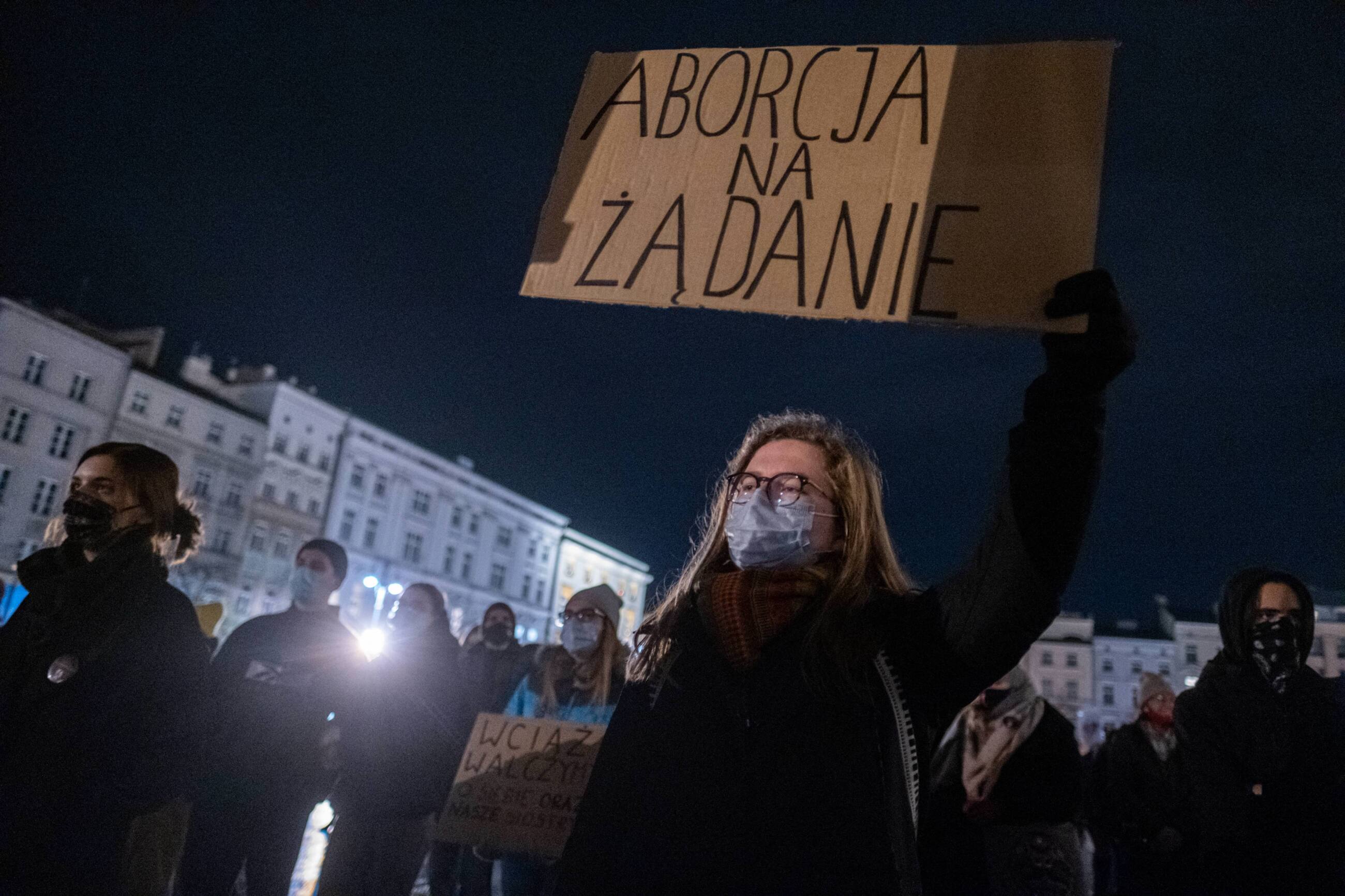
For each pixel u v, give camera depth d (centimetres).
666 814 150
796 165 190
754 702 157
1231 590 275
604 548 6975
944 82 185
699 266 187
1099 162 168
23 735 245
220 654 425
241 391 4597
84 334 3725
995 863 338
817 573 171
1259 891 251
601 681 432
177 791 272
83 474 280
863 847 141
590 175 204
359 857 434
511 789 378
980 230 171
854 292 175
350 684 444
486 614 704
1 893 230
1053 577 142
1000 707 345
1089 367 142
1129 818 345
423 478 5309
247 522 4303
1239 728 261
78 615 259
